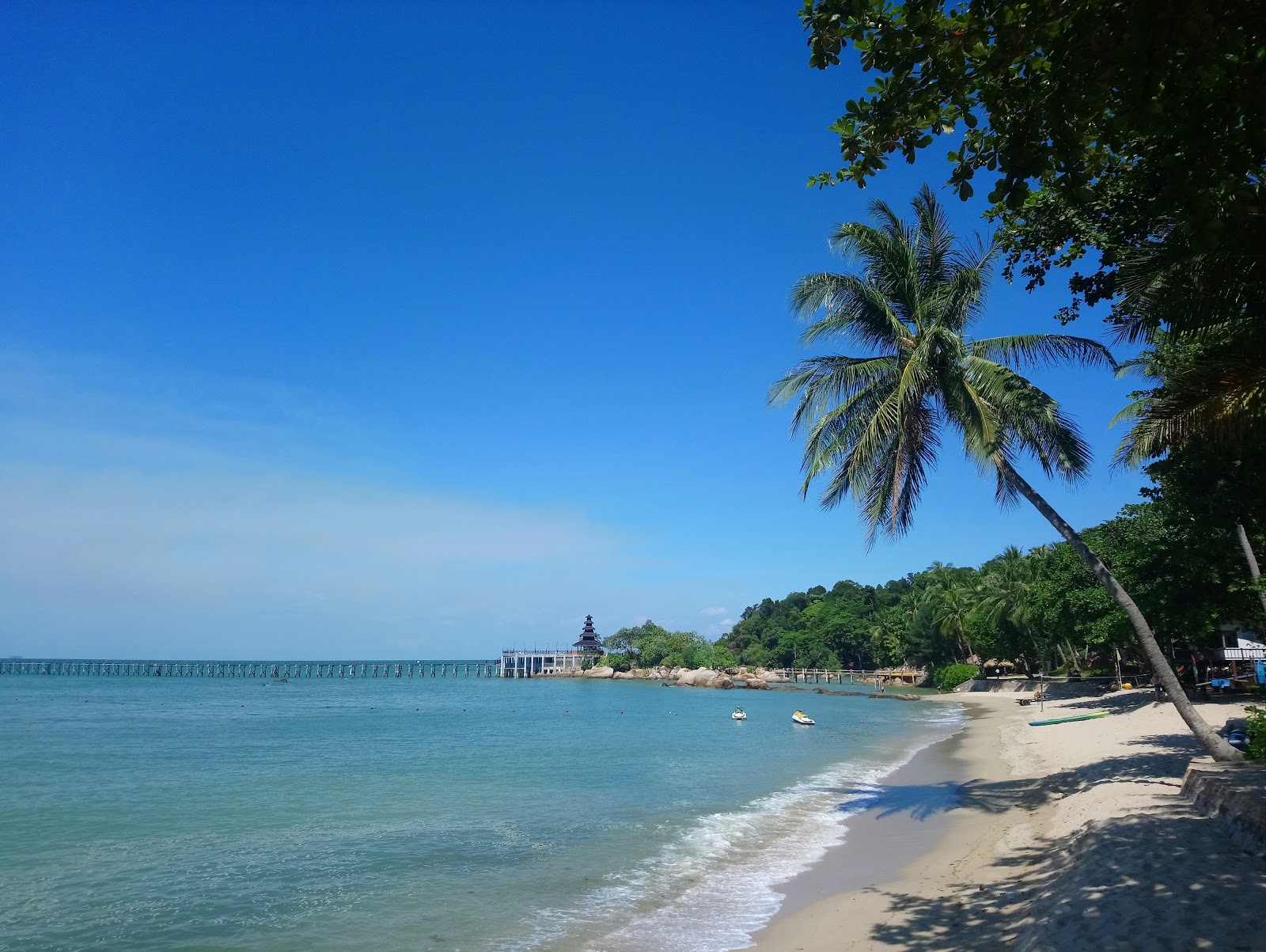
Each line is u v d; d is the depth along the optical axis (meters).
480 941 11.41
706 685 124.94
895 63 6.82
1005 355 17.91
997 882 12.17
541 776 29.00
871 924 11.05
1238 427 10.23
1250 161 6.01
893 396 17.56
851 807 21.12
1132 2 5.78
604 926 11.89
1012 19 6.43
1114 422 23.03
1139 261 12.22
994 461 17.75
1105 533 35.03
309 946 11.40
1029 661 79.75
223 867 15.90
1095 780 18.83
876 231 18.38
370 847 17.50
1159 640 37.09
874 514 18.70
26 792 25.45
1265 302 10.42
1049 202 14.41
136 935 12.00
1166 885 9.15
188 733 47.88
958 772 26.62
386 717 63.84
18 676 164.12
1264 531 17.22
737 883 14.03
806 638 141.38
